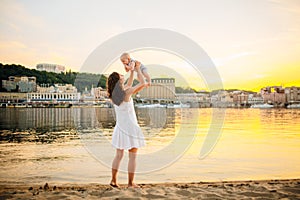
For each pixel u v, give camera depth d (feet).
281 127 37.35
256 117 57.67
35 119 61.72
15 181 11.89
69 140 27.17
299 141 24.77
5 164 15.74
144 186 10.03
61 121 52.70
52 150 21.09
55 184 11.29
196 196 8.32
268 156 17.80
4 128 41.91
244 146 21.95
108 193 8.59
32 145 24.18
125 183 11.51
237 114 66.33
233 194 8.55
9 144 25.09
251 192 8.71
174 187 9.46
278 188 9.30
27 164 15.56
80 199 8.00
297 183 10.10
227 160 16.34
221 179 12.28
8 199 8.02
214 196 8.32
